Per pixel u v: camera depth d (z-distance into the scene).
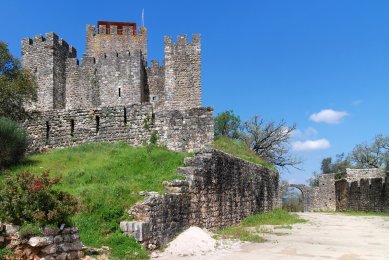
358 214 47.12
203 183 20.77
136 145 27.19
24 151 24.59
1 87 28.97
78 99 52.69
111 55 52.97
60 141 28.16
